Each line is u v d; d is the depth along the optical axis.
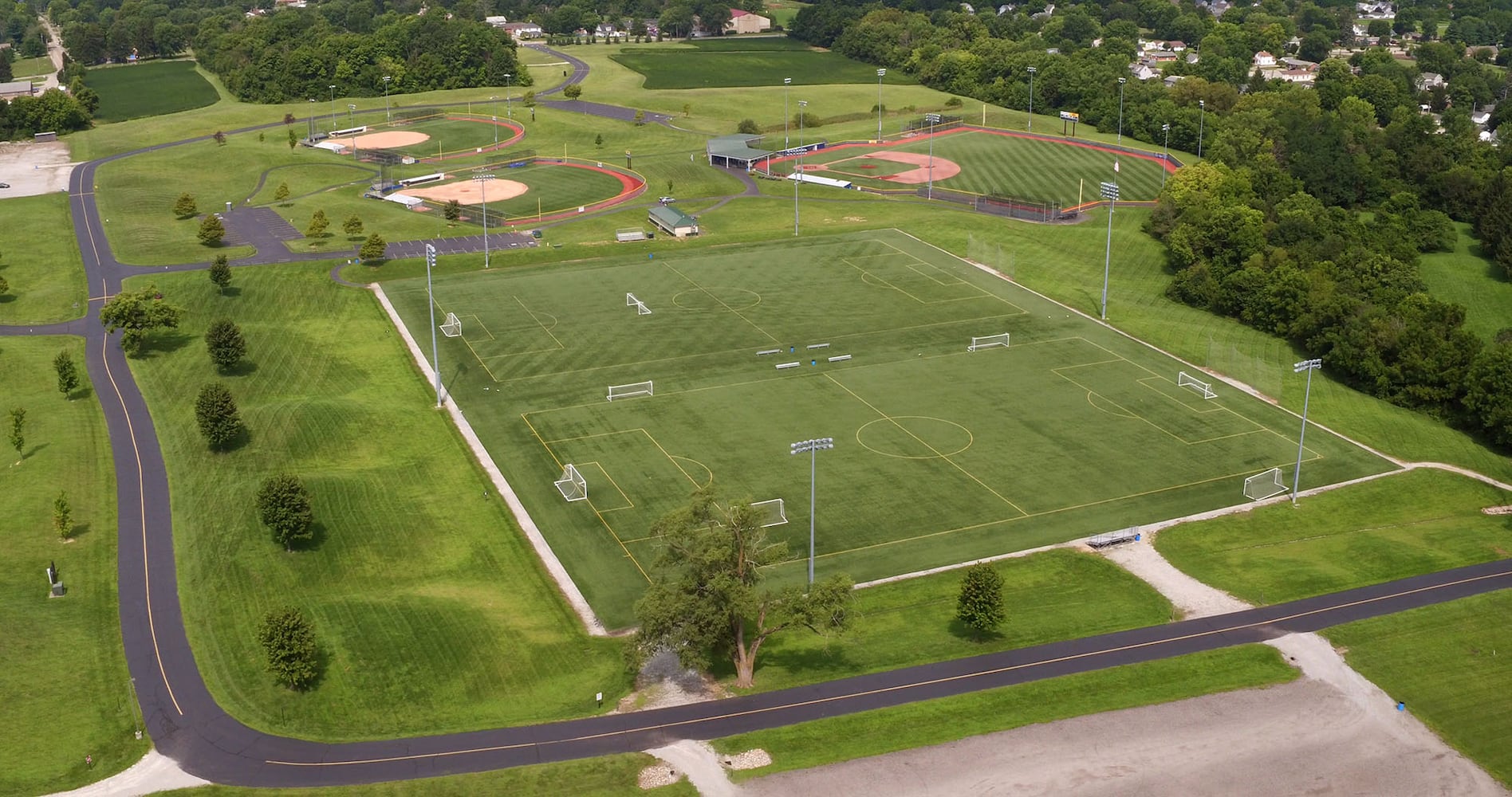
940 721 104.06
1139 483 153.75
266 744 100.38
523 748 100.06
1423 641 117.44
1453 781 98.50
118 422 164.62
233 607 120.31
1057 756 100.12
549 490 149.50
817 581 129.38
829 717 104.44
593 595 127.12
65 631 115.00
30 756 97.50
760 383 182.25
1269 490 152.62
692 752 99.56
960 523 143.00
